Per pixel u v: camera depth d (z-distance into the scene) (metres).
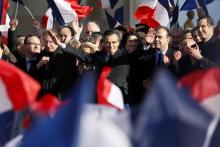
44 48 16.73
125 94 15.38
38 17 35.19
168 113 4.72
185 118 4.77
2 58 17.78
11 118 6.97
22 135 6.47
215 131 5.62
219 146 5.64
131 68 15.59
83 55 16.06
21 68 17.11
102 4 27.17
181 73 14.73
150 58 15.41
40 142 4.81
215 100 6.10
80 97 4.52
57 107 5.88
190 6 23.73
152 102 4.71
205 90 6.12
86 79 4.55
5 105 7.00
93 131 4.76
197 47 14.60
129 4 35.00
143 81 15.41
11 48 22.73
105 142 4.75
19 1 26.36
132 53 15.74
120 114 5.52
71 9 24.47
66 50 16.06
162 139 4.80
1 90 7.02
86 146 4.69
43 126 4.86
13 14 34.34
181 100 4.75
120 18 27.27
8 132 6.98
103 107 7.02
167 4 23.53
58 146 4.69
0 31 23.03
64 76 16.09
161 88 4.70
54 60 16.34
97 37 19.30
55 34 17.17
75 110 4.52
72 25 21.92
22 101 6.48
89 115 4.92
